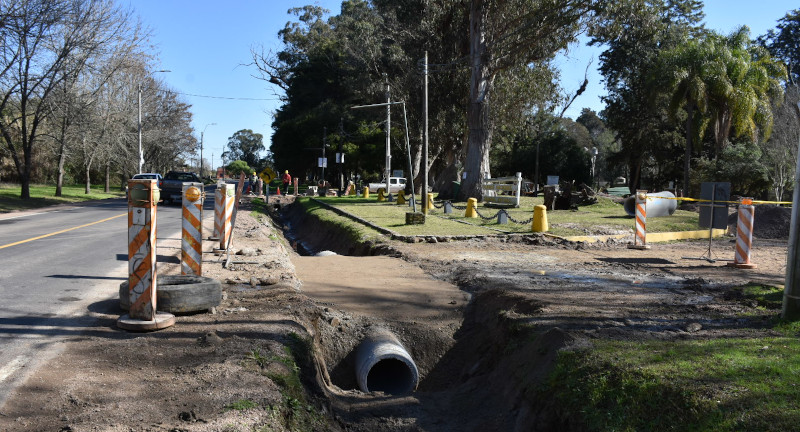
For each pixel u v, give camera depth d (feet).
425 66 77.77
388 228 60.03
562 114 181.06
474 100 104.47
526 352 20.38
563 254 44.55
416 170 158.71
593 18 93.76
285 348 19.08
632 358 16.60
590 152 212.84
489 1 100.63
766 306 24.53
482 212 80.18
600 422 14.28
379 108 155.43
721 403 13.12
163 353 17.97
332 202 108.58
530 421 16.92
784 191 116.47
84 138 129.39
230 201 39.93
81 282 28.66
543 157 204.64
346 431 17.51
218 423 13.11
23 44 93.56
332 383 23.12
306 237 81.71
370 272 37.37
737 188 116.16
